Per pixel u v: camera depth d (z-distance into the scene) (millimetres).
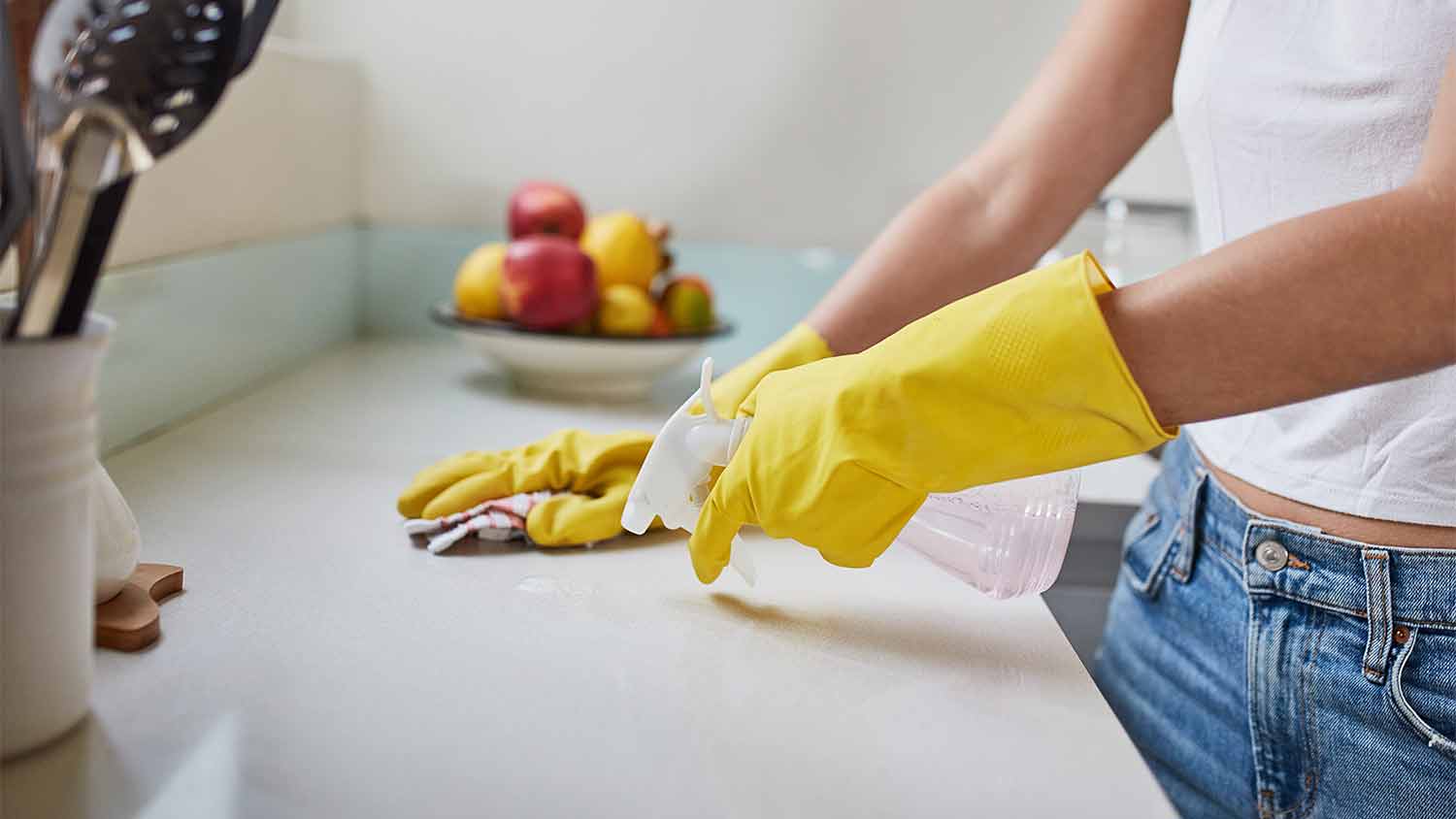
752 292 1501
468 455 818
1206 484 834
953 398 574
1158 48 863
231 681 548
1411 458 699
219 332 1083
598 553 763
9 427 437
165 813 439
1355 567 720
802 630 657
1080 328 537
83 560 479
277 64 1191
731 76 1467
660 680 581
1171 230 1457
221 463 909
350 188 1455
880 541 627
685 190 1493
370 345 1459
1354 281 505
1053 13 1453
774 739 528
